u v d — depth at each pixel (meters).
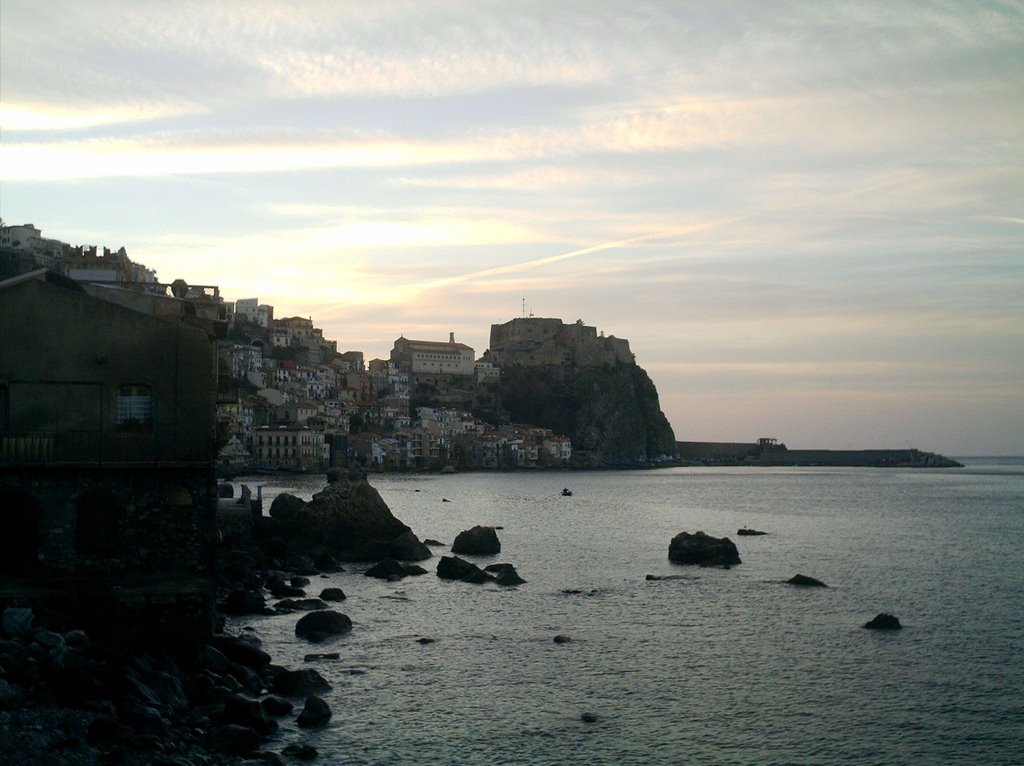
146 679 37.22
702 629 58.34
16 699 31.62
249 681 41.59
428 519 146.25
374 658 49.91
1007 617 62.38
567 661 50.16
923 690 45.41
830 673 48.31
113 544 42.00
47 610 40.53
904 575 82.06
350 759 34.88
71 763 28.12
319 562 83.62
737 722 40.53
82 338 43.03
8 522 41.72
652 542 110.75
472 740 37.53
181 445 43.31
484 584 74.88
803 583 75.06
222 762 31.98
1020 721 41.12
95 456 42.66
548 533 122.56
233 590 65.12
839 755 37.00
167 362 43.56
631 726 39.81
